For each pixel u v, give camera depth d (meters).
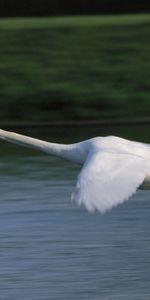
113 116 23.75
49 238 12.31
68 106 23.89
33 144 8.64
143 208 13.79
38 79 24.48
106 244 12.09
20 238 12.30
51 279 10.82
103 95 24.02
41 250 11.83
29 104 23.94
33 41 25.95
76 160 7.96
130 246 12.00
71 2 36.31
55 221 13.10
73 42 25.89
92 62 25.16
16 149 19.00
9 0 35.34
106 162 6.10
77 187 5.81
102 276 10.93
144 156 6.40
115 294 10.39
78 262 11.39
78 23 26.78
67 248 11.91
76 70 24.88
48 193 14.67
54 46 25.77
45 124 23.58
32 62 25.12
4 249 11.88
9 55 25.44
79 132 22.02
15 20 27.67
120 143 6.70
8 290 10.50
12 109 23.89
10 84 24.33
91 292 10.45
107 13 36.59
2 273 11.03
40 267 11.20
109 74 24.77
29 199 14.26
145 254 11.67
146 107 23.97
